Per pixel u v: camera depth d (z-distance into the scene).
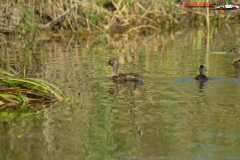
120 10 32.53
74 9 31.41
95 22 31.95
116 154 9.97
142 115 12.49
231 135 10.86
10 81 14.46
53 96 14.48
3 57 22.11
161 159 9.66
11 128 11.75
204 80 16.28
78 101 14.04
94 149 10.27
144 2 33.50
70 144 10.60
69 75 17.72
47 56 22.38
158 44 26.44
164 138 10.80
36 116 12.72
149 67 19.14
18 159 9.88
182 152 9.98
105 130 11.39
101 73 18.08
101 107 13.33
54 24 31.31
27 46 25.89
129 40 28.44
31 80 14.90
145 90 15.13
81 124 11.91
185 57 21.61
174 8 34.25
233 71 18.06
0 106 13.84
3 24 30.12
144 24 33.28
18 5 30.22
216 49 24.06
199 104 13.34
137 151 10.10
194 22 35.28
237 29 32.44
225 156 9.70
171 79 16.70
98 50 24.39
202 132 11.11
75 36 30.25
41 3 30.81
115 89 15.39
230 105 13.17
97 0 31.61
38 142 10.76
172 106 13.22
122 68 19.03
